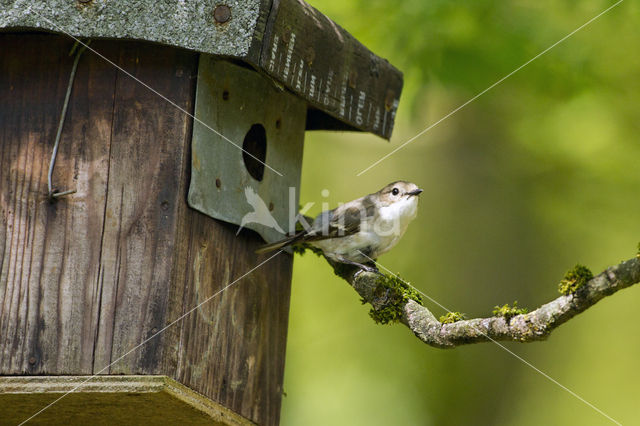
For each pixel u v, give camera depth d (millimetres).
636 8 14938
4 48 9742
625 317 21500
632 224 17266
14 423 10438
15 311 9297
